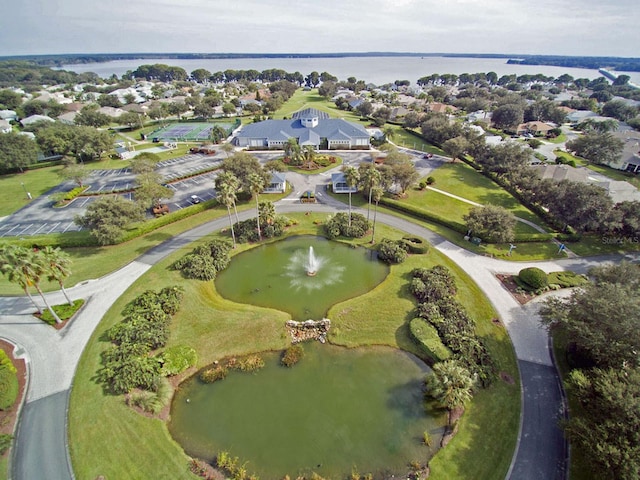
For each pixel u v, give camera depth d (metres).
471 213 62.31
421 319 44.25
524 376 37.66
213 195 81.38
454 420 33.28
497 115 146.62
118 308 46.91
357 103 190.00
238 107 199.62
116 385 35.38
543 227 67.75
